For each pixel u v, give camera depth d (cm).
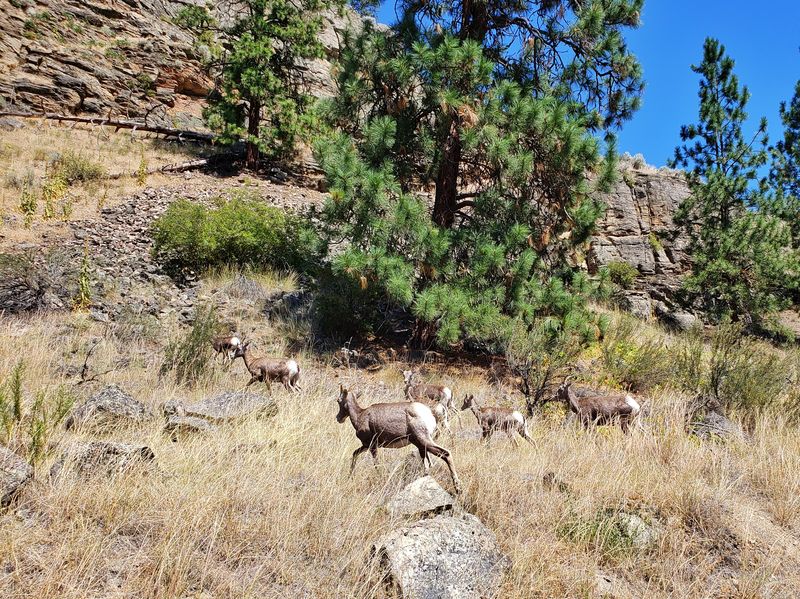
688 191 2647
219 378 946
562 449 708
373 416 525
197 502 436
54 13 2869
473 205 1345
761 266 2147
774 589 443
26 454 496
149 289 1380
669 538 489
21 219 1636
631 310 2200
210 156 2666
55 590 337
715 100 2338
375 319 1442
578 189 1248
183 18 2725
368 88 1352
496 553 417
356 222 1235
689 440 751
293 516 443
